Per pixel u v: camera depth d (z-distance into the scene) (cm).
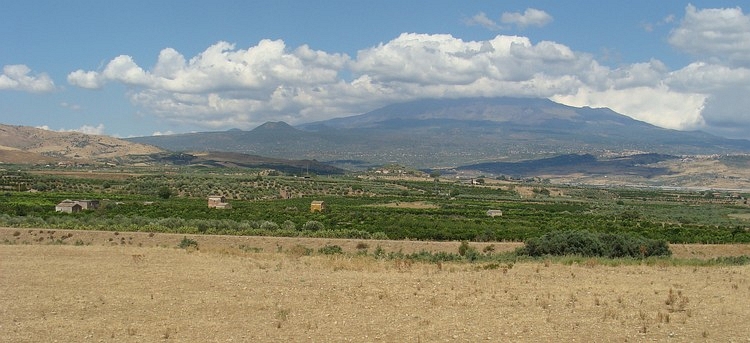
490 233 9800
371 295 3319
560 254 6075
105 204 14550
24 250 5084
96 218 10831
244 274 3934
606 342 2470
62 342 2380
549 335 2550
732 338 2530
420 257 5697
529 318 2842
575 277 4116
